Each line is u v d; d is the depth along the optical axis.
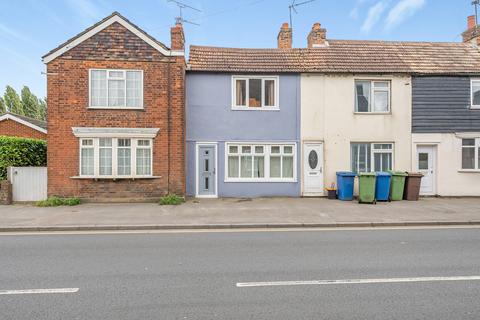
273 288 5.05
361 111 15.83
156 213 11.44
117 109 14.19
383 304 4.48
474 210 11.97
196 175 15.29
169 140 14.42
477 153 15.82
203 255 6.84
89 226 9.55
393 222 10.05
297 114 15.57
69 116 13.99
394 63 16.03
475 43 17.66
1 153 13.78
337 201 14.24
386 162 15.77
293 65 15.73
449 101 15.73
